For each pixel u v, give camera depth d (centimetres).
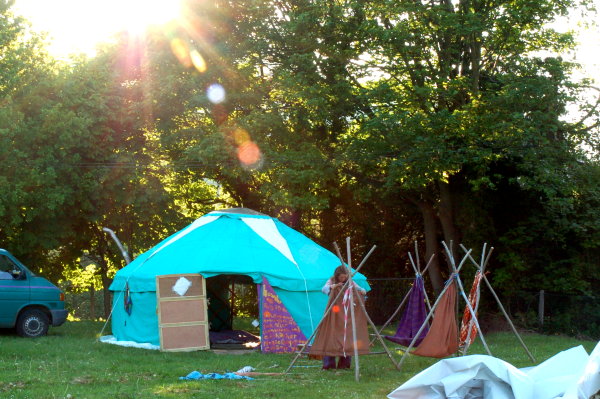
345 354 1173
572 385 789
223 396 947
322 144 2492
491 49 2327
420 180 2248
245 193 2680
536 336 2055
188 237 1691
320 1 2333
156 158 2423
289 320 1549
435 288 2525
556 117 2191
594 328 2122
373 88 2319
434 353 1236
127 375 1130
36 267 2394
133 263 1712
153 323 1574
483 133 2206
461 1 2300
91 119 2122
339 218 2809
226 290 2072
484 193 2369
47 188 2069
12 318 1659
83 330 1941
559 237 2212
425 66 2325
